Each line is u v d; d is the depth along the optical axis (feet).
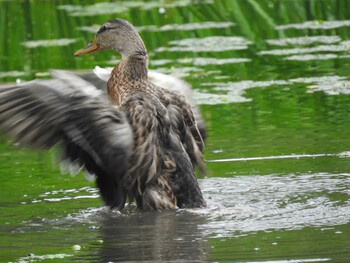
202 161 39.65
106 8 89.81
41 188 41.19
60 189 41.09
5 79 66.28
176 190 37.96
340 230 32.53
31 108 37.96
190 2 90.27
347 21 80.94
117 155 38.24
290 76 63.41
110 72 43.62
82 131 38.34
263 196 38.14
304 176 40.60
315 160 43.11
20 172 44.21
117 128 38.19
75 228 34.99
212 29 80.64
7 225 35.58
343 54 69.51
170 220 35.63
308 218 34.47
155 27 82.64
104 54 74.90
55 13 88.28
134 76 41.93
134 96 39.04
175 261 29.84
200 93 59.21
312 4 84.43
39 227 35.17
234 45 74.38
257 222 34.30
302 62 67.62
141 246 31.89
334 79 61.67
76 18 86.38
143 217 36.45
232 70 66.33
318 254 29.73
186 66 67.77
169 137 38.50
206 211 36.52
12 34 82.02
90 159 38.81
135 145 37.99
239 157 44.24
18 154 47.96
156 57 72.18
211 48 73.67
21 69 69.97
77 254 31.27
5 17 87.45
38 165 45.55
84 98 38.24
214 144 46.96
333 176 40.37
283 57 69.56
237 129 50.19
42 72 68.18
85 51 45.47
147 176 37.88
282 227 33.37
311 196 37.68
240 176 41.16
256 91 59.36
